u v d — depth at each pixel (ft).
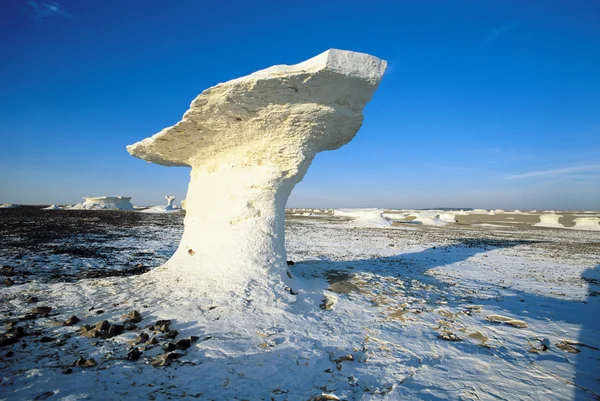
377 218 135.64
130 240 58.18
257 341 15.33
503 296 27.81
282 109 21.04
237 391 11.45
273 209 24.73
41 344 14.15
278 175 24.04
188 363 13.10
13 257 36.47
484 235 98.07
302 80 18.84
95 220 99.76
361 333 17.47
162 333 15.47
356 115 23.17
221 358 13.61
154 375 12.11
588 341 17.69
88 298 20.06
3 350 13.48
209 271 23.13
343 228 109.70
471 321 20.21
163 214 149.79
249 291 20.57
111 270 32.37
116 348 14.02
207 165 28.25
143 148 29.09
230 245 23.91
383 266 38.96
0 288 22.45
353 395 11.62
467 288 30.25
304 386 12.07
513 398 12.00
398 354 15.25
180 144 26.91
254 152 24.44
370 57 19.17
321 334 16.75
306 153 23.57
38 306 18.72
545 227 144.97
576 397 12.19
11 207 167.12
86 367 12.39
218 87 19.81
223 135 24.47
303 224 123.65
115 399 10.50
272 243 24.13
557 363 14.90
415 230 110.52
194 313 17.81
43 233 61.93
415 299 24.09
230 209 25.17
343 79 18.93
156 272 25.05
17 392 10.50
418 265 42.01
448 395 11.99
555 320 21.20
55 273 29.91
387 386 12.43
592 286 34.42
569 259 54.29
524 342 17.31
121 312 17.93
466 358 15.14
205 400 10.80
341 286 25.66
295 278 25.43
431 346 16.30
